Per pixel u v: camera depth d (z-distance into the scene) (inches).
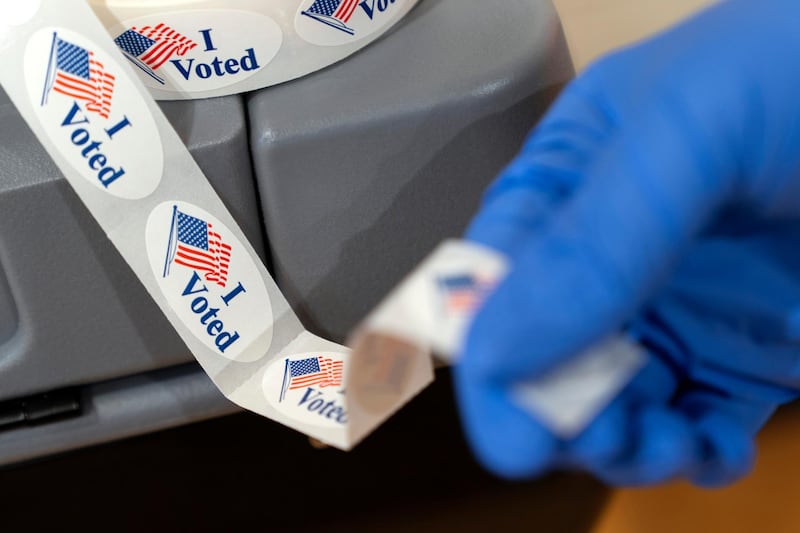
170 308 27.4
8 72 26.5
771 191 23.9
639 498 31.9
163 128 27.0
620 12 32.9
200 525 31.9
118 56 26.8
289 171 27.2
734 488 32.2
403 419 32.7
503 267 22.9
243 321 27.8
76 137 26.7
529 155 24.1
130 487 32.5
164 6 26.8
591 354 22.8
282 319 28.0
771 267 24.7
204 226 27.3
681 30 24.3
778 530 31.6
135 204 27.0
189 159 27.1
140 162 26.9
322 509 31.9
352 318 28.4
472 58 27.5
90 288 27.7
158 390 29.1
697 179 22.9
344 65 27.7
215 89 27.5
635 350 23.0
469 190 27.5
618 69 24.3
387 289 28.1
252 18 27.0
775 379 25.3
